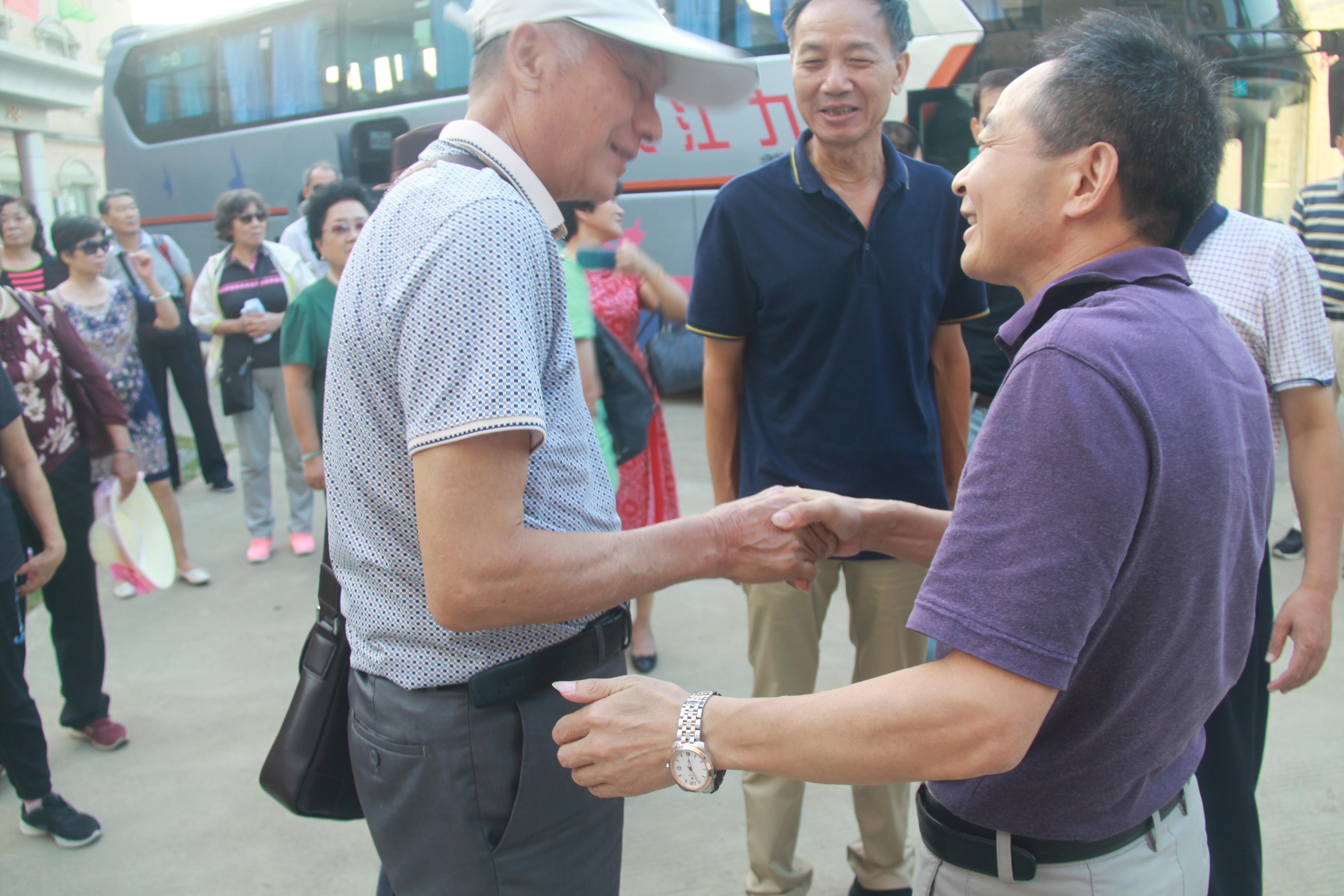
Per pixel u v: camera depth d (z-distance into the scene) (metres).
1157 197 0.94
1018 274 1.05
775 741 0.93
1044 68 0.98
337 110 8.55
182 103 9.58
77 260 3.89
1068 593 0.82
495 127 1.14
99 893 2.31
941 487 2.06
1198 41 5.40
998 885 1.06
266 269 4.55
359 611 1.19
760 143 6.78
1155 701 0.95
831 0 1.78
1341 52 5.45
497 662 1.16
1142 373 0.86
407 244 1.01
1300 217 4.00
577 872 1.26
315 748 1.38
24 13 14.15
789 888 2.17
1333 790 2.50
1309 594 1.61
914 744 0.87
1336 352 3.86
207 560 4.66
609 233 3.09
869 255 1.90
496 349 0.96
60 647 2.85
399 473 1.09
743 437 2.14
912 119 6.04
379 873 2.38
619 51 1.13
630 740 1.01
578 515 1.17
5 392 2.31
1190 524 0.88
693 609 3.86
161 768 2.84
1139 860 1.04
